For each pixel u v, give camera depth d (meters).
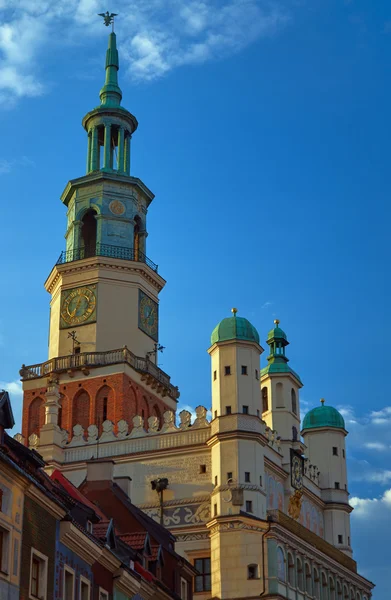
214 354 87.50
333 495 100.50
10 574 42.16
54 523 46.78
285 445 94.12
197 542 82.06
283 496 90.50
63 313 104.06
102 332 102.00
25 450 47.84
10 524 42.59
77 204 108.81
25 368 103.38
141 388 101.25
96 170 110.06
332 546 92.38
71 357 100.81
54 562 46.44
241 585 78.56
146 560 63.19
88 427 94.25
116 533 64.69
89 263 104.44
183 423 86.56
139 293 105.12
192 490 84.00
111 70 116.88
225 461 82.75
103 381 99.31
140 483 85.75
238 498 80.88
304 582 84.19
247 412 84.75
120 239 107.00
